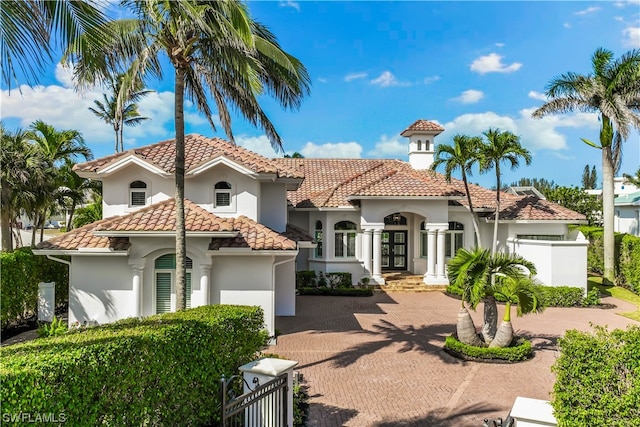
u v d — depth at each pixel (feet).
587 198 148.56
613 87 82.64
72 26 25.94
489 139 79.30
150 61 41.27
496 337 46.88
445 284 90.22
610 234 89.71
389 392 37.63
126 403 22.11
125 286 51.47
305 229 97.14
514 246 85.20
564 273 77.15
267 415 26.35
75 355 19.76
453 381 40.22
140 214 51.55
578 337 24.21
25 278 59.67
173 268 51.60
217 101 45.93
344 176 110.42
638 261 80.79
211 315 30.25
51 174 89.45
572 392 22.90
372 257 93.25
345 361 45.75
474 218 83.82
